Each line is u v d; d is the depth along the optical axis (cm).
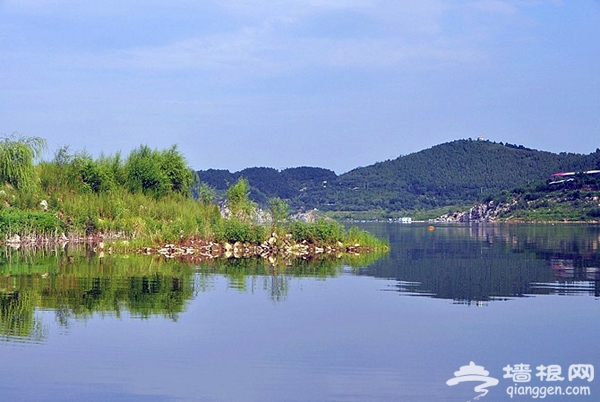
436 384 1691
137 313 2431
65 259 4362
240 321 2334
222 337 2102
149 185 7506
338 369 1792
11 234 5759
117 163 7606
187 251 5206
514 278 3616
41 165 7138
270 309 2569
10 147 6456
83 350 1930
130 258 4538
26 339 2039
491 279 3559
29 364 1798
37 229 5938
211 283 3231
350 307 2638
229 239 5556
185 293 2903
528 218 18188
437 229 12338
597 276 3709
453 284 3341
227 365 1809
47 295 2783
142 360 1844
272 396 1589
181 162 7925
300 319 2386
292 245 5509
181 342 2033
